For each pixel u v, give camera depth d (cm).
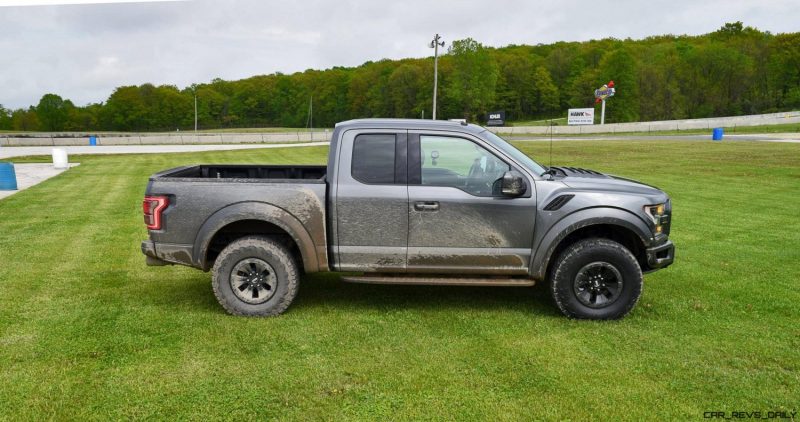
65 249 720
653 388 342
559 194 451
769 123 5972
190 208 458
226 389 339
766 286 562
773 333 432
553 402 325
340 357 385
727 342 414
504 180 436
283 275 461
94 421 304
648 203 453
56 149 2039
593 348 402
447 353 392
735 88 9969
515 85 11531
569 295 456
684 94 10225
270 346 404
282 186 455
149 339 416
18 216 975
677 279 589
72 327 438
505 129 5984
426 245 457
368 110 12356
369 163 458
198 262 464
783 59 9631
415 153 458
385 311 484
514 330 438
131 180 1600
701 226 888
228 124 14112
